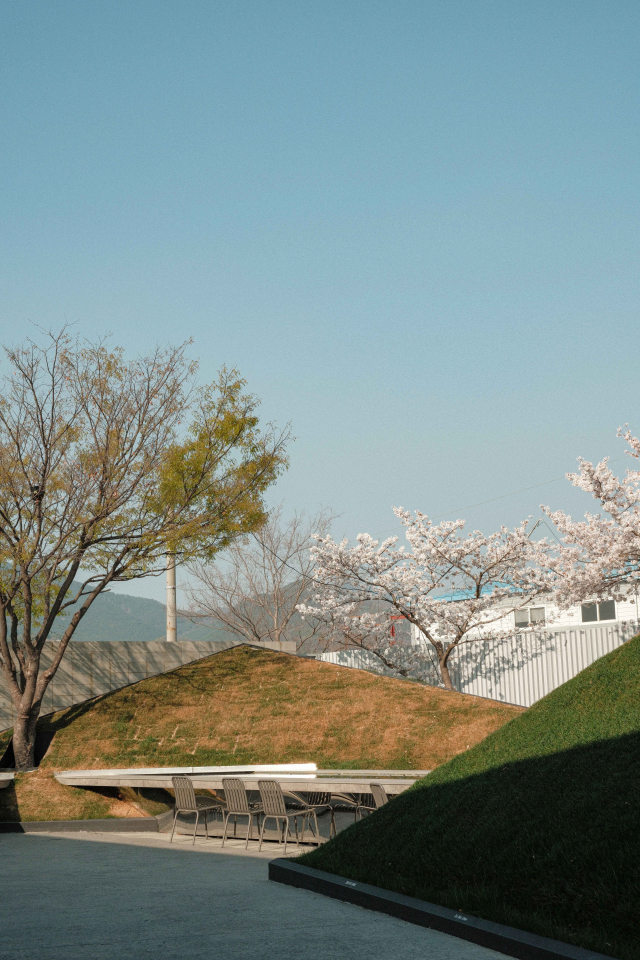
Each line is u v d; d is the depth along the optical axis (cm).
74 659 1909
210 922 637
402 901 652
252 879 879
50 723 1772
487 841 698
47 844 1273
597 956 487
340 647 3678
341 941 568
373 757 1584
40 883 876
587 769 741
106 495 1620
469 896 623
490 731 1588
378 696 1747
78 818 1473
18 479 1585
